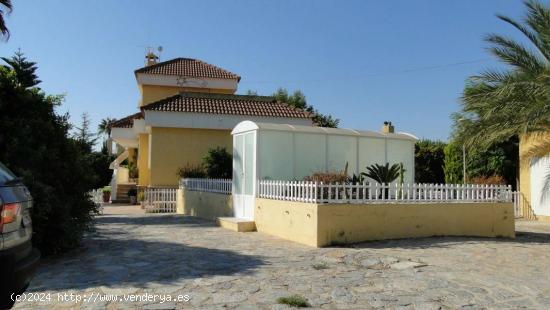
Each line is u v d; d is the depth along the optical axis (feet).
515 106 43.75
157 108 80.43
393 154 55.67
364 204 39.04
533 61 46.09
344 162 52.60
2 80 32.91
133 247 36.17
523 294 22.93
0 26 40.37
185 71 108.17
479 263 30.42
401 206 40.68
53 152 33.35
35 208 29.17
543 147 50.60
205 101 88.17
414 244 37.70
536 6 45.11
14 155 31.04
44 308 20.25
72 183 34.83
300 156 50.16
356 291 23.08
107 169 130.41
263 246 36.86
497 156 78.33
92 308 20.21
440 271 27.68
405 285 24.25
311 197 38.09
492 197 45.68
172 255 32.63
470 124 48.91
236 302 21.12
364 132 54.34
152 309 20.07
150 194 74.84
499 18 47.21
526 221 64.08
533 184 66.49
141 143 93.76
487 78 46.73
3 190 16.52
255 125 48.37
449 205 43.11
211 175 74.33
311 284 24.36
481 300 21.79
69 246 33.58
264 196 46.24
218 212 58.59
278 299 21.40
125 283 24.47
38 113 34.37
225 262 30.12
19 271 16.44
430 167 92.17
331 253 33.22
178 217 64.23
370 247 36.19
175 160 81.71
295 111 88.79
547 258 32.65
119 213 72.49
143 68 107.34
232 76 108.78
